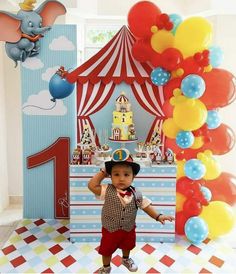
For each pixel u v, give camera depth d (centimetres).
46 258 330
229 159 449
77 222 358
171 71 347
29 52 396
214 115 355
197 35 327
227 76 340
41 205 427
